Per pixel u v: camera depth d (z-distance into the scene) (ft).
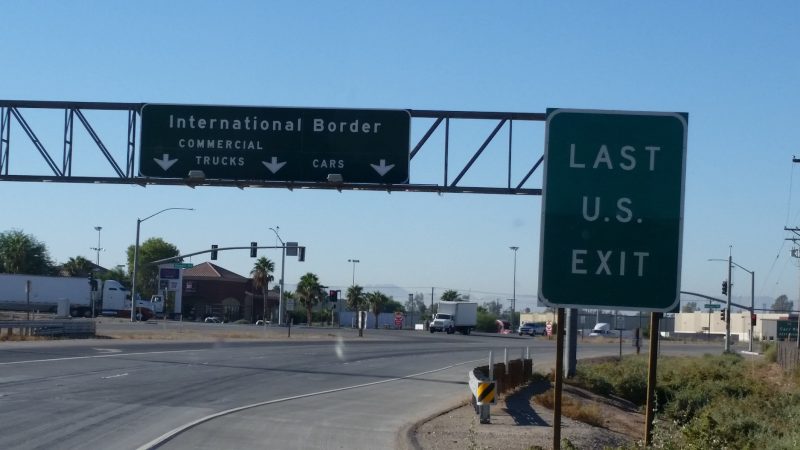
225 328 239.30
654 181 27.25
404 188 81.41
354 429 57.36
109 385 76.95
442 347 193.67
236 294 390.01
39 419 54.49
